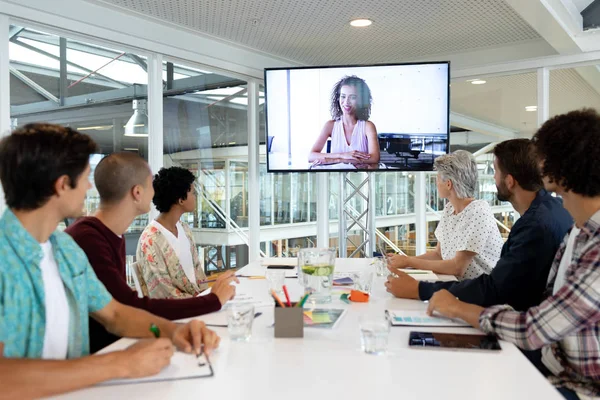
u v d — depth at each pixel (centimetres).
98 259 170
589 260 132
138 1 339
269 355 133
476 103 497
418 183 566
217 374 119
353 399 105
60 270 132
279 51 478
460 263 260
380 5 354
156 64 387
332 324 162
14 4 290
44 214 123
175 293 246
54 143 119
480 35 429
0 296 117
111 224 182
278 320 149
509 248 200
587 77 436
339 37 432
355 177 588
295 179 548
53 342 128
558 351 152
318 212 572
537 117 457
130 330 151
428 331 155
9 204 120
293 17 378
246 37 430
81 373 107
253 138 492
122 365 113
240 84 479
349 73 451
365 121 452
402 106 447
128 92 372
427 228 571
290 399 105
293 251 548
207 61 427
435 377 117
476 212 265
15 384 101
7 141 118
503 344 142
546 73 451
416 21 390
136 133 379
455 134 520
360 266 288
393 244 582
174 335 142
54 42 321
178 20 382
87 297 145
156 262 246
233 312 147
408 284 203
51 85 318
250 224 493
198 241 442
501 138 488
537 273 185
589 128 140
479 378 116
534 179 196
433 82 442
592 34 411
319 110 456
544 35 384
